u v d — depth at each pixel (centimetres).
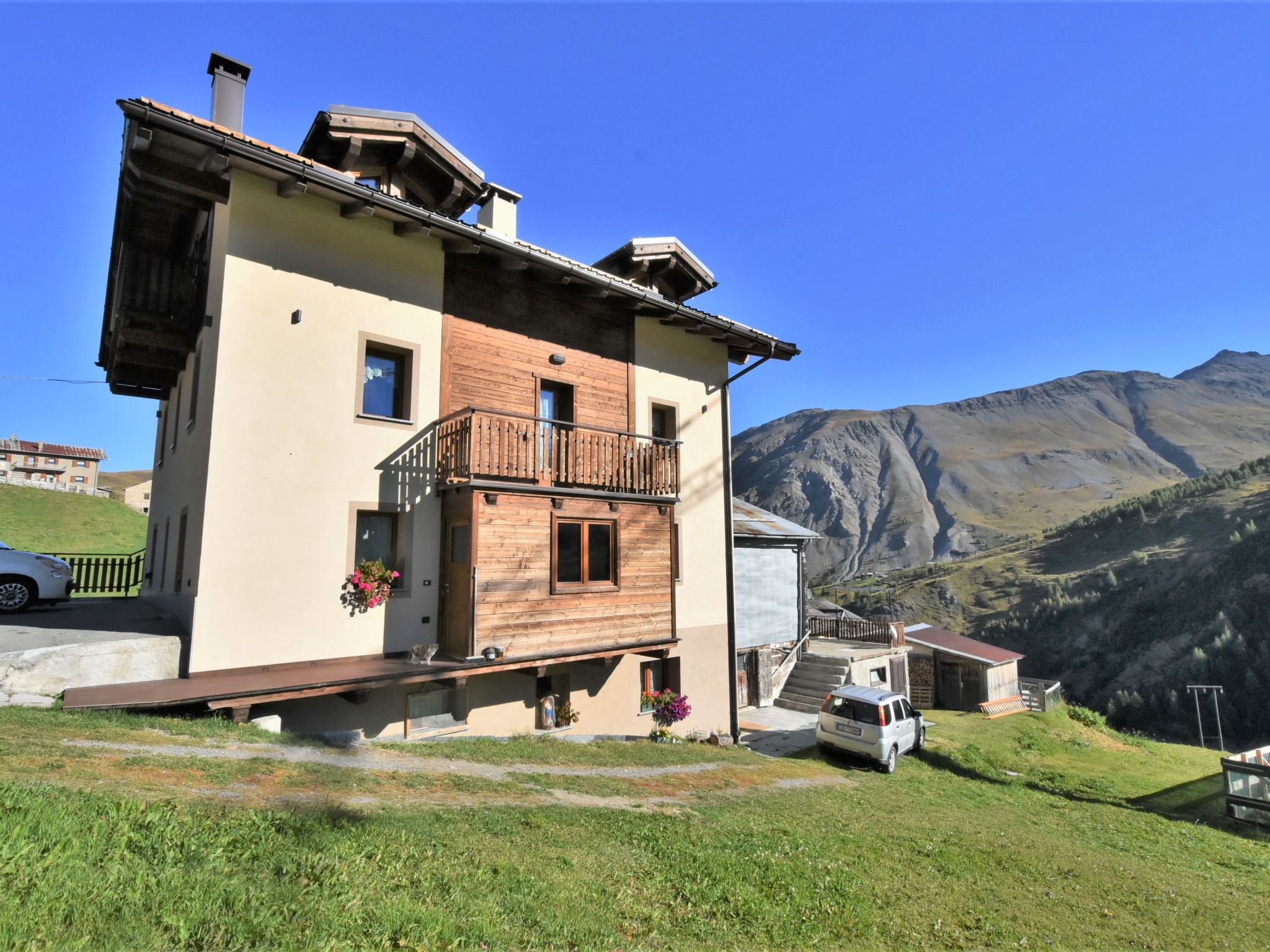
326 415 991
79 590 1720
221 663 869
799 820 901
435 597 1090
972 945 607
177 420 1316
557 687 1263
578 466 1197
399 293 1084
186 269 1149
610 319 1409
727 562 1623
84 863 359
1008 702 2775
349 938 359
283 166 893
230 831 453
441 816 608
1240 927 798
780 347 1630
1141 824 1384
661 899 553
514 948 405
